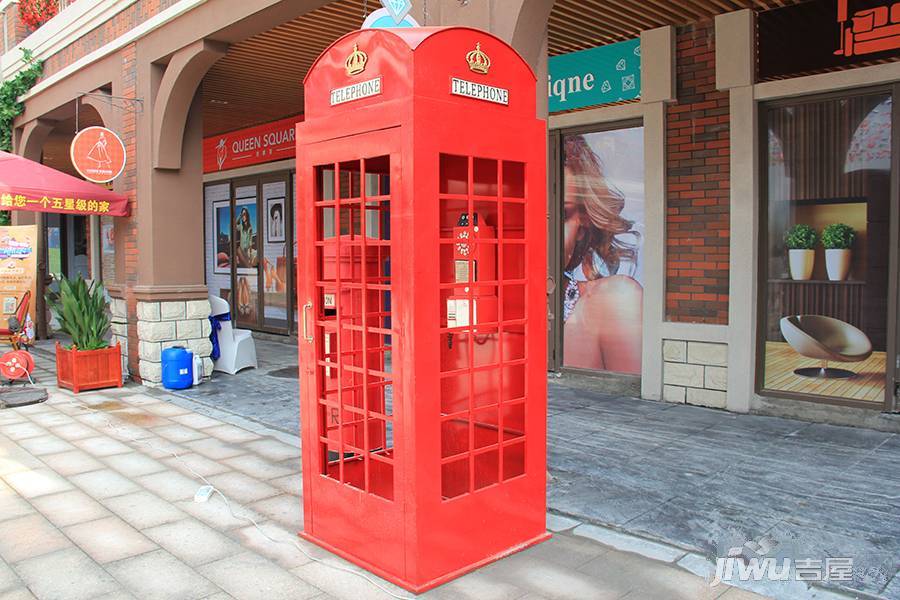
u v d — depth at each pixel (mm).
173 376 7996
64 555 3725
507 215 3900
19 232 11188
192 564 3609
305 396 3842
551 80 7766
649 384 7145
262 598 3242
